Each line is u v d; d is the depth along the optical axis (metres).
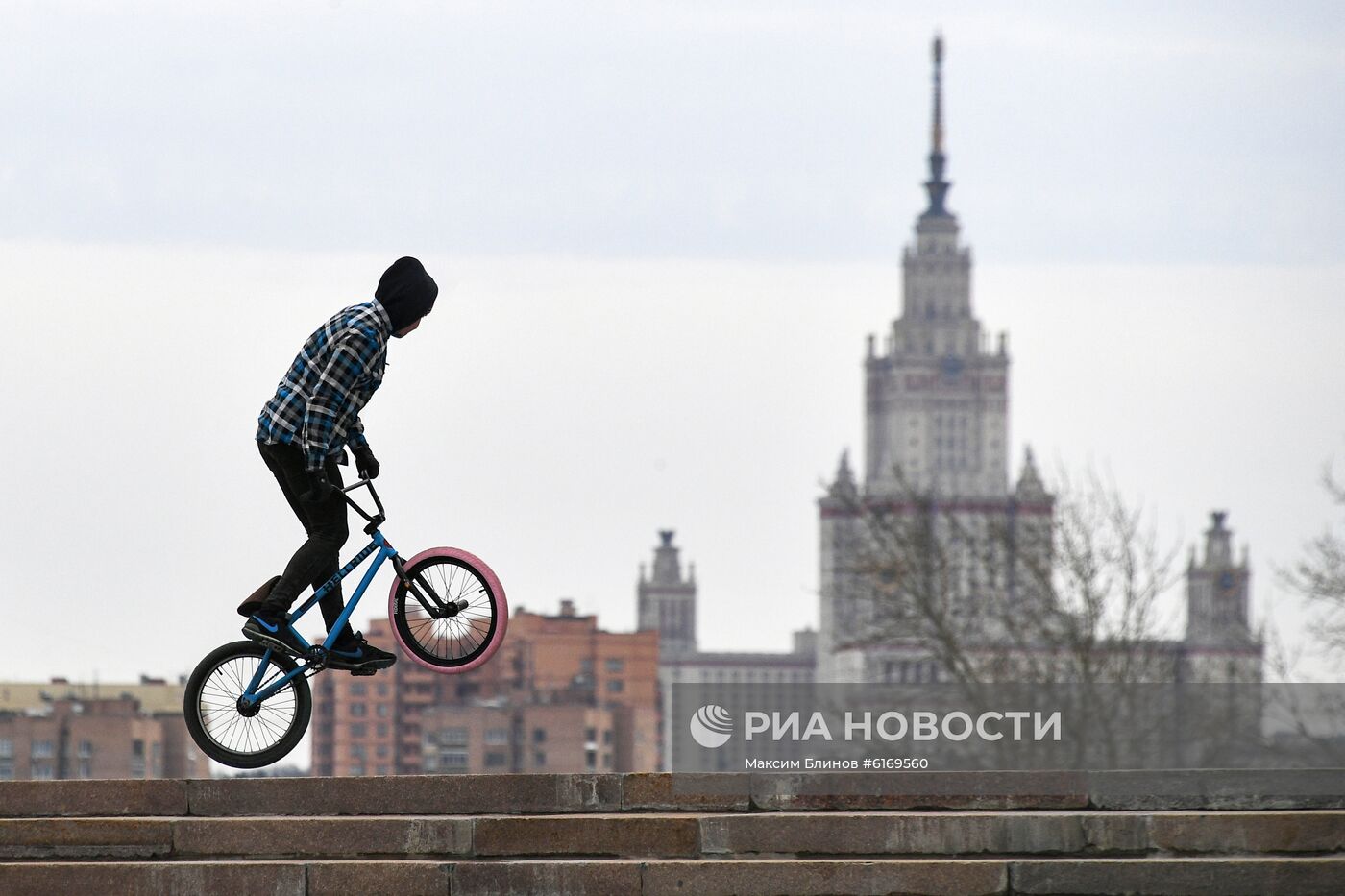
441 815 27.11
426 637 28.03
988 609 138.88
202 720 27.66
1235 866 24.92
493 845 26.28
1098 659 130.00
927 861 25.25
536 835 26.27
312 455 26.75
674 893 25.36
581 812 27.22
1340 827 25.67
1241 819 25.80
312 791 27.30
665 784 27.25
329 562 27.53
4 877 25.92
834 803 27.19
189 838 26.58
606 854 26.19
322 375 26.83
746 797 27.27
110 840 26.59
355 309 27.06
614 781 27.30
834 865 25.25
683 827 26.19
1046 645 132.12
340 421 27.00
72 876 25.89
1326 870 24.83
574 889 25.47
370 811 27.23
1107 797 27.25
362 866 25.70
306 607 27.84
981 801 27.19
